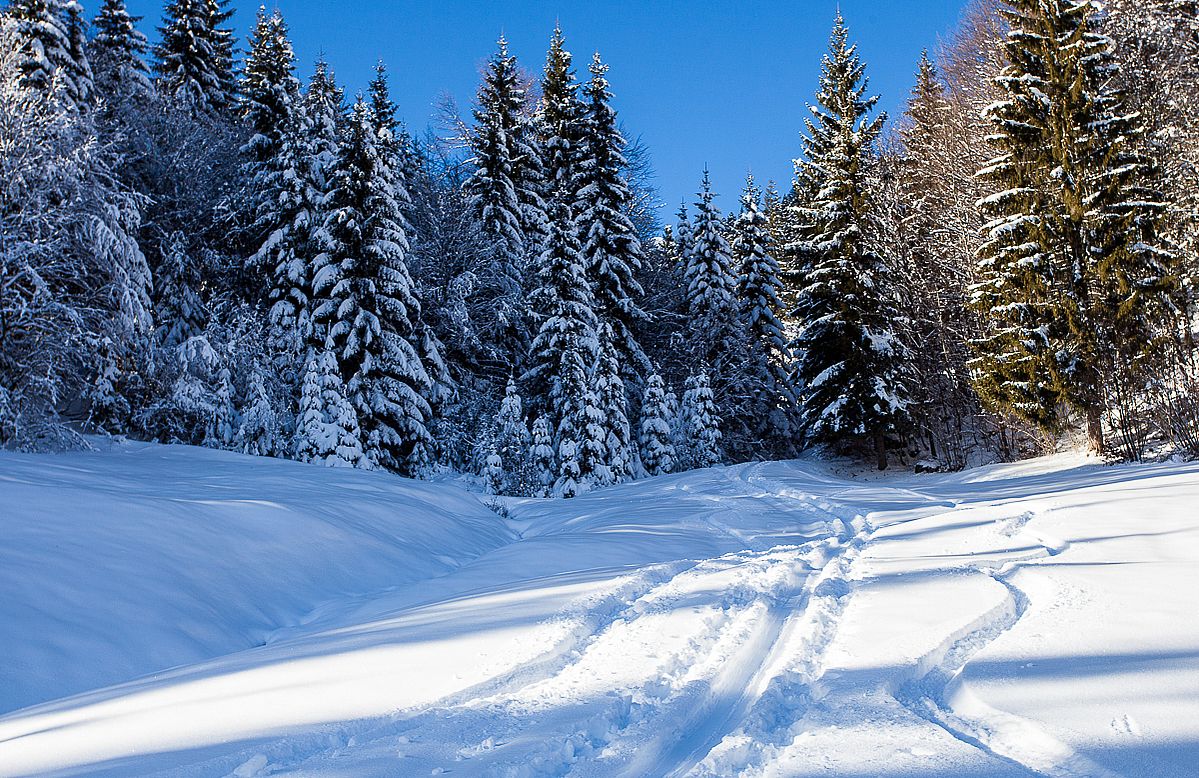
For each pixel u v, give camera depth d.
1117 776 2.27
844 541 9.47
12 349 16.36
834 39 34.44
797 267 32.53
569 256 29.58
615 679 3.88
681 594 6.04
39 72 21.84
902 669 3.58
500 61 35.69
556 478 27.12
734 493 19.03
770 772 2.54
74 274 17.86
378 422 24.48
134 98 26.91
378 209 24.77
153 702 3.93
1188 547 6.08
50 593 5.82
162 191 26.30
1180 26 21.39
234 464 17.36
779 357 38.31
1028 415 20.09
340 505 11.19
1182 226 19.42
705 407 31.78
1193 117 20.27
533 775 2.75
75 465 12.39
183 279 25.27
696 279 36.38
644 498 19.11
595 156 34.25
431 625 5.39
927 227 28.50
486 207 32.62
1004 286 20.22
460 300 29.12
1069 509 9.36
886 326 29.28
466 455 29.22
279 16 30.64
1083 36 19.89
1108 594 4.74
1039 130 20.00
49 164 16.66
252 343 23.06
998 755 2.58
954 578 5.83
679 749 3.08
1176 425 16.91
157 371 21.41
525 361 31.95
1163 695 2.86
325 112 28.00
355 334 23.86
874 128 34.62
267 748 2.98
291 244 25.03
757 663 4.12
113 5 32.06
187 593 6.68
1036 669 3.35
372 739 3.17
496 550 11.54
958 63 32.75
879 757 2.58
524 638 4.70
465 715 3.39
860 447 32.16
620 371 32.75
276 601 7.39
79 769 2.92
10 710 4.53
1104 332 18.50
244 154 28.30
